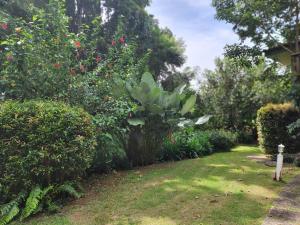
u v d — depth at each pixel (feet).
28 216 15.51
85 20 66.44
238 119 57.36
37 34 22.86
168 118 29.25
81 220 14.78
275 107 34.30
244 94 57.41
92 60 26.84
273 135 33.83
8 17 23.36
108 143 24.41
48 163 16.74
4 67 22.39
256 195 18.10
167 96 28.99
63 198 17.87
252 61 38.83
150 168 27.32
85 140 18.21
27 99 21.77
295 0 35.04
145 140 29.09
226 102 57.72
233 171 25.00
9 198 16.58
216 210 15.65
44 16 24.07
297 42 34.63
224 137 44.24
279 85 54.34
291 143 33.14
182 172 24.90
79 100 23.57
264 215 14.98
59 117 17.38
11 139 16.33
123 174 24.62
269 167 26.81
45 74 22.30
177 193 18.63
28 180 16.38
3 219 14.74
